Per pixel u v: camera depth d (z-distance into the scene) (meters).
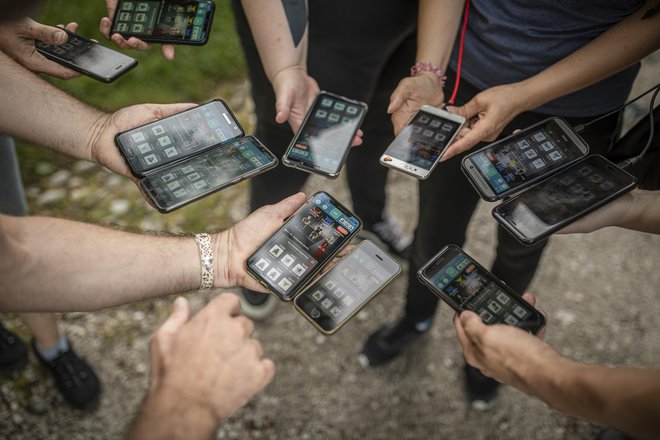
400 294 2.44
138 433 1.00
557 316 2.35
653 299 2.41
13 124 1.47
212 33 3.09
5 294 1.14
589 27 1.40
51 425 2.02
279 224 1.47
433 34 1.58
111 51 1.66
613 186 1.41
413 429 2.10
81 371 2.06
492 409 2.14
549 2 1.36
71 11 2.92
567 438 2.08
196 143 1.59
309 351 2.26
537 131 1.56
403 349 2.23
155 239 1.36
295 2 1.62
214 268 1.39
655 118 1.38
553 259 2.52
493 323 1.37
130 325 2.25
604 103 1.53
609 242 2.58
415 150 1.56
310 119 1.69
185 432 0.99
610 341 2.29
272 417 2.09
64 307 1.23
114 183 2.61
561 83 1.40
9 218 1.19
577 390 0.94
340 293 1.42
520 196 1.46
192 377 1.08
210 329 1.14
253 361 1.13
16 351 2.07
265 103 1.88
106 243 1.28
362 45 1.75
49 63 1.62
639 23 1.34
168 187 1.47
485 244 2.57
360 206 2.35
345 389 2.18
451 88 1.71
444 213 1.76
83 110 1.56
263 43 1.64
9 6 0.86
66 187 2.58
